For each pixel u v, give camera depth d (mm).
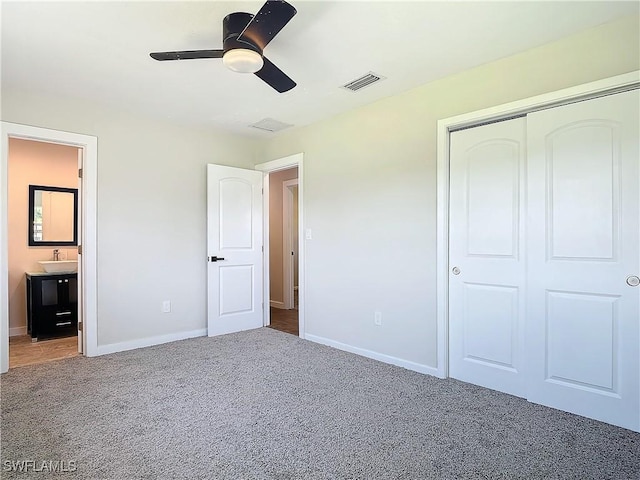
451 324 2990
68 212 4891
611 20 2186
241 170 4570
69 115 3422
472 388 2779
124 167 3760
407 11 2074
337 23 2186
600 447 1993
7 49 2480
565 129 2404
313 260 4094
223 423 2250
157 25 2205
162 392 2703
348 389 2764
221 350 3740
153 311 3959
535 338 2527
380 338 3432
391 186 3338
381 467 1823
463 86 2846
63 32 2273
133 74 2867
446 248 2980
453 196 2965
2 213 3113
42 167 4723
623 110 2193
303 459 1887
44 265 4414
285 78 2342
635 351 2162
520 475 1762
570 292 2389
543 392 2496
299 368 3219
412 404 2510
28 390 2734
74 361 3395
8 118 3133
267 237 4891
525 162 2592
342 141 3777
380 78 2965
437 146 3004
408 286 3211
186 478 1732
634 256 2164
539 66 2479
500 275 2717
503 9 2062
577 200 2355
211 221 4301
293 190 6492
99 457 1895
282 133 4465
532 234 2543
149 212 3934
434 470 1799
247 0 1955
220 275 4367
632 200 2168
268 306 4898
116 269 3717
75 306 4559
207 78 2947
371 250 3502
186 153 4211
